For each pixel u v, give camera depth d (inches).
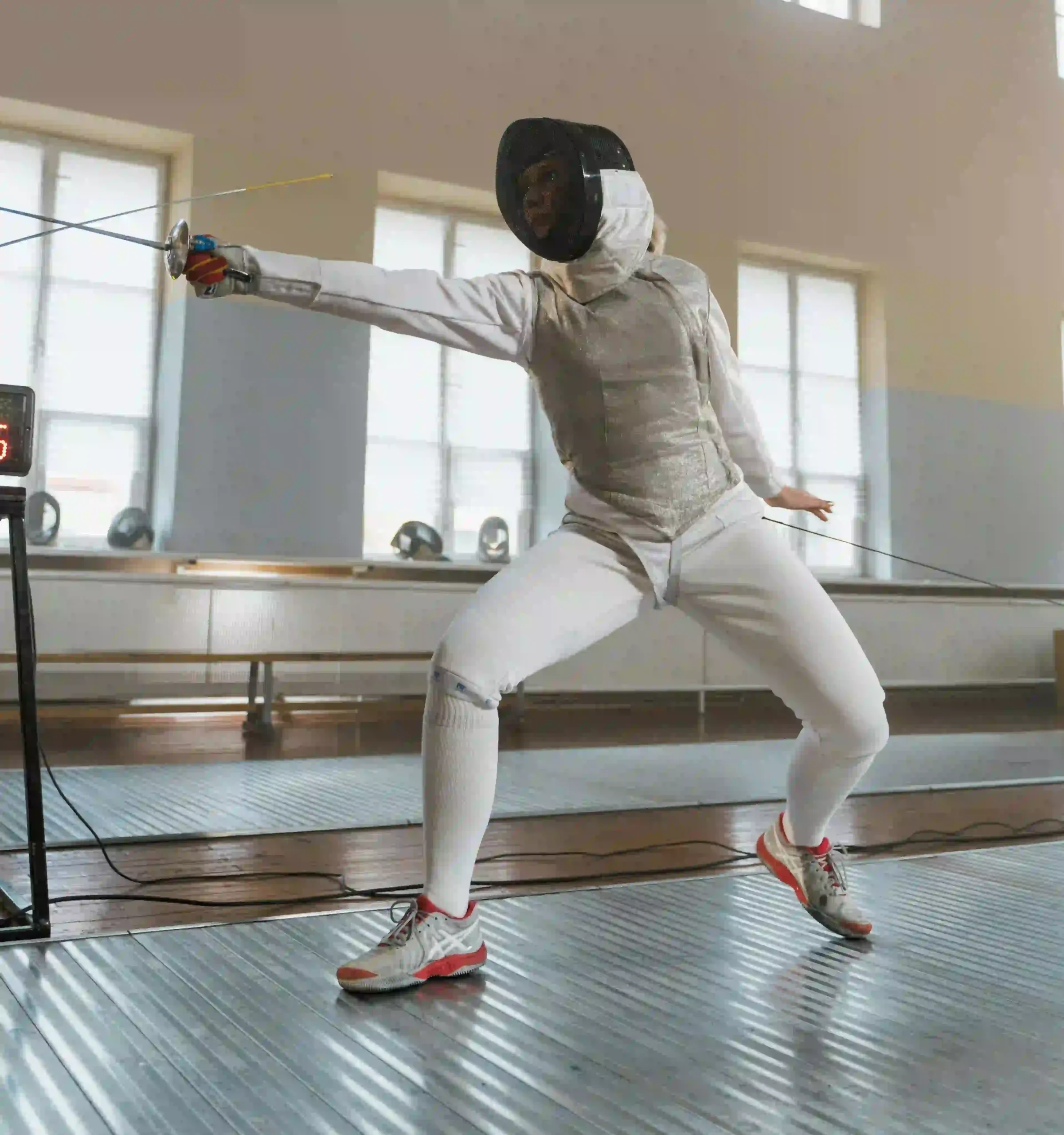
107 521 252.7
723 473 68.9
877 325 341.4
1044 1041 57.3
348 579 249.3
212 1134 45.0
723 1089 50.7
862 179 338.0
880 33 343.6
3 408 75.7
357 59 266.7
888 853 108.8
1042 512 363.6
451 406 289.3
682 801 139.5
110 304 254.2
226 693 235.8
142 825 117.9
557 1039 56.5
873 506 340.5
